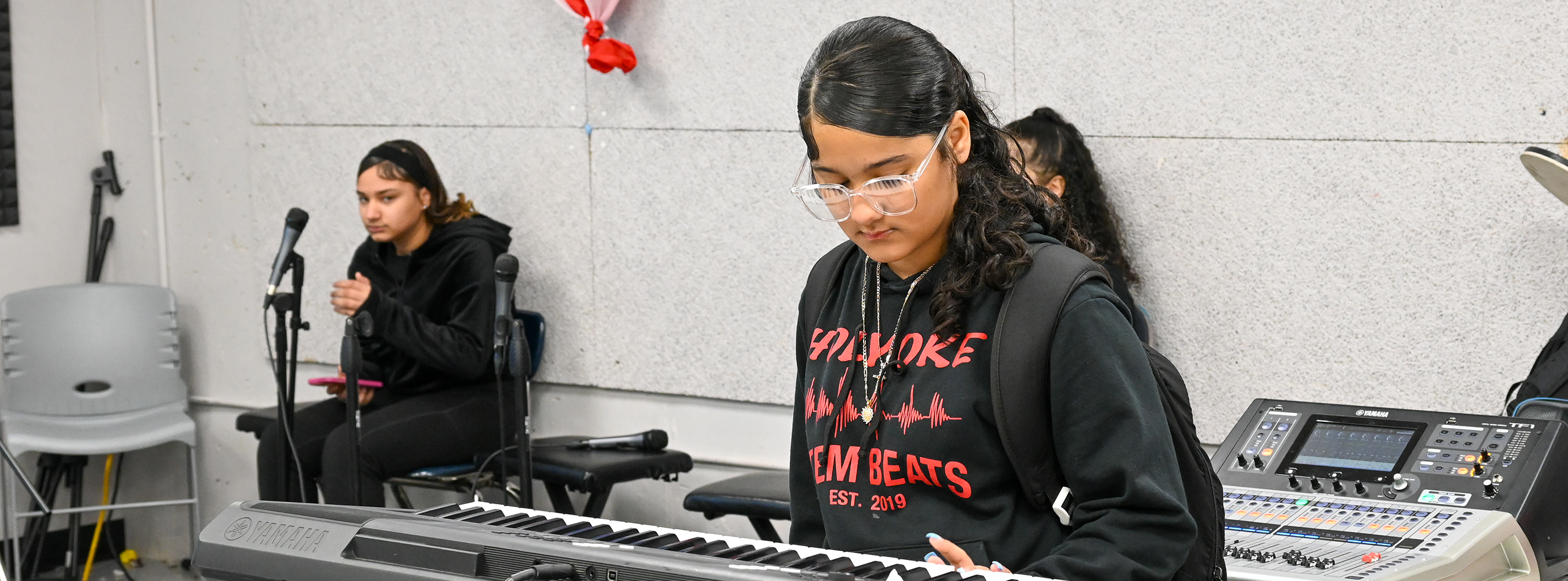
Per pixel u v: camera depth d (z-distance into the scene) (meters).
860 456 1.45
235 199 4.29
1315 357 2.85
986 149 1.45
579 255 3.73
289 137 4.12
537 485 3.91
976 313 1.39
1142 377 1.32
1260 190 2.86
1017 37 3.08
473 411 3.51
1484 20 2.61
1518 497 1.80
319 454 3.56
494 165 3.81
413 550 1.38
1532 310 2.62
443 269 3.57
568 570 1.28
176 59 4.35
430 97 3.88
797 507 1.64
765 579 1.19
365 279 3.36
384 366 3.66
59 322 4.19
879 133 1.32
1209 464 1.44
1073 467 1.33
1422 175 2.70
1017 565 1.38
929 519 1.41
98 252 4.50
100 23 4.50
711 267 3.53
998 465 1.38
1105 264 2.83
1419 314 2.74
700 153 3.50
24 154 4.39
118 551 4.71
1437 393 2.74
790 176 3.37
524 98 3.73
